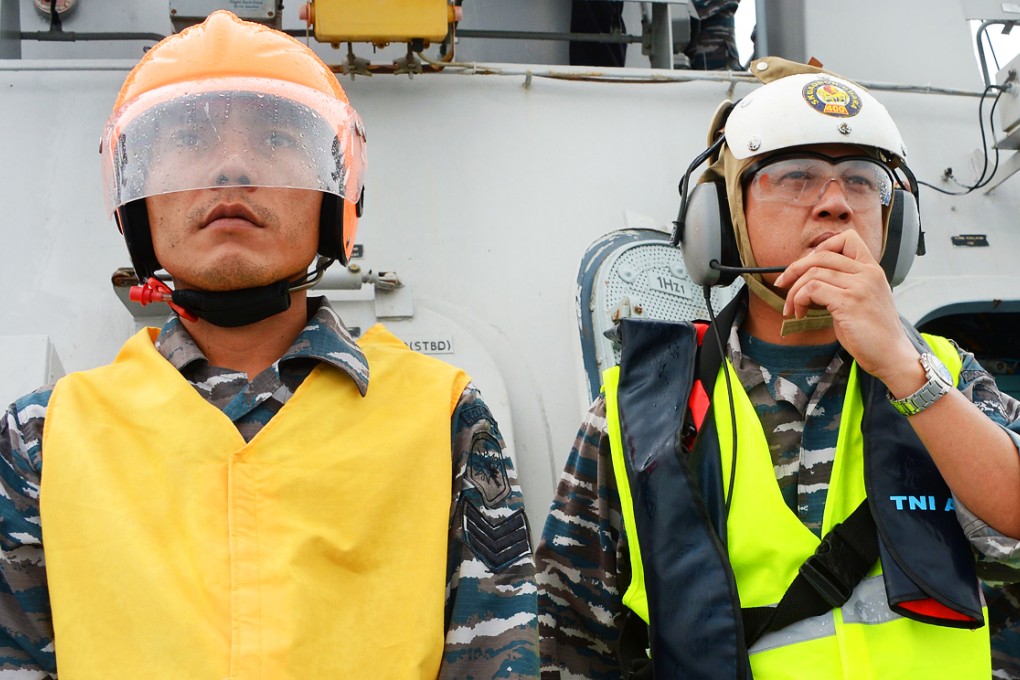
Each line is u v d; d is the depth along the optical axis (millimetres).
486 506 1686
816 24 3824
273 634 1444
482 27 3842
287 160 1649
